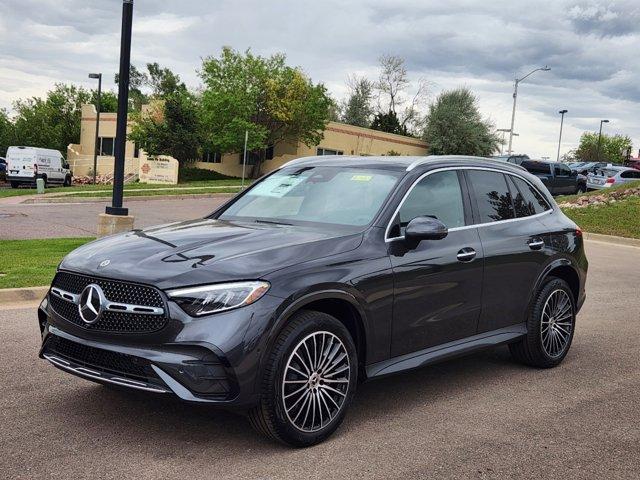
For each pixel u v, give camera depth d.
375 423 4.61
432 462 3.99
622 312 9.03
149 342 3.79
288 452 4.04
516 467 3.97
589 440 4.45
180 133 36.81
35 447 3.99
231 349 3.72
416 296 4.78
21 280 8.60
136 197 25.14
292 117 38.78
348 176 5.32
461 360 6.43
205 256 4.06
